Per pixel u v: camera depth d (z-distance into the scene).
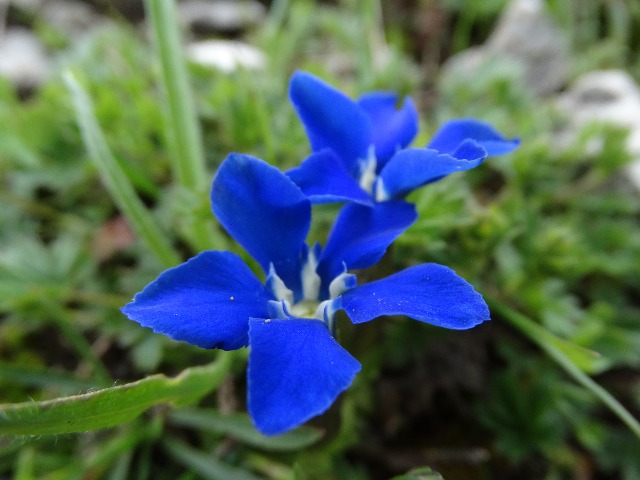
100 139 0.05
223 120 0.07
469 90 0.08
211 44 0.09
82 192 0.07
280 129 0.07
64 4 0.11
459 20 0.11
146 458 0.05
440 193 0.06
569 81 0.10
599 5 0.11
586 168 0.08
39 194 0.08
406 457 0.06
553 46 0.09
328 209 0.05
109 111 0.07
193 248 0.06
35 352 0.06
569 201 0.07
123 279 0.06
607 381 0.06
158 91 0.08
